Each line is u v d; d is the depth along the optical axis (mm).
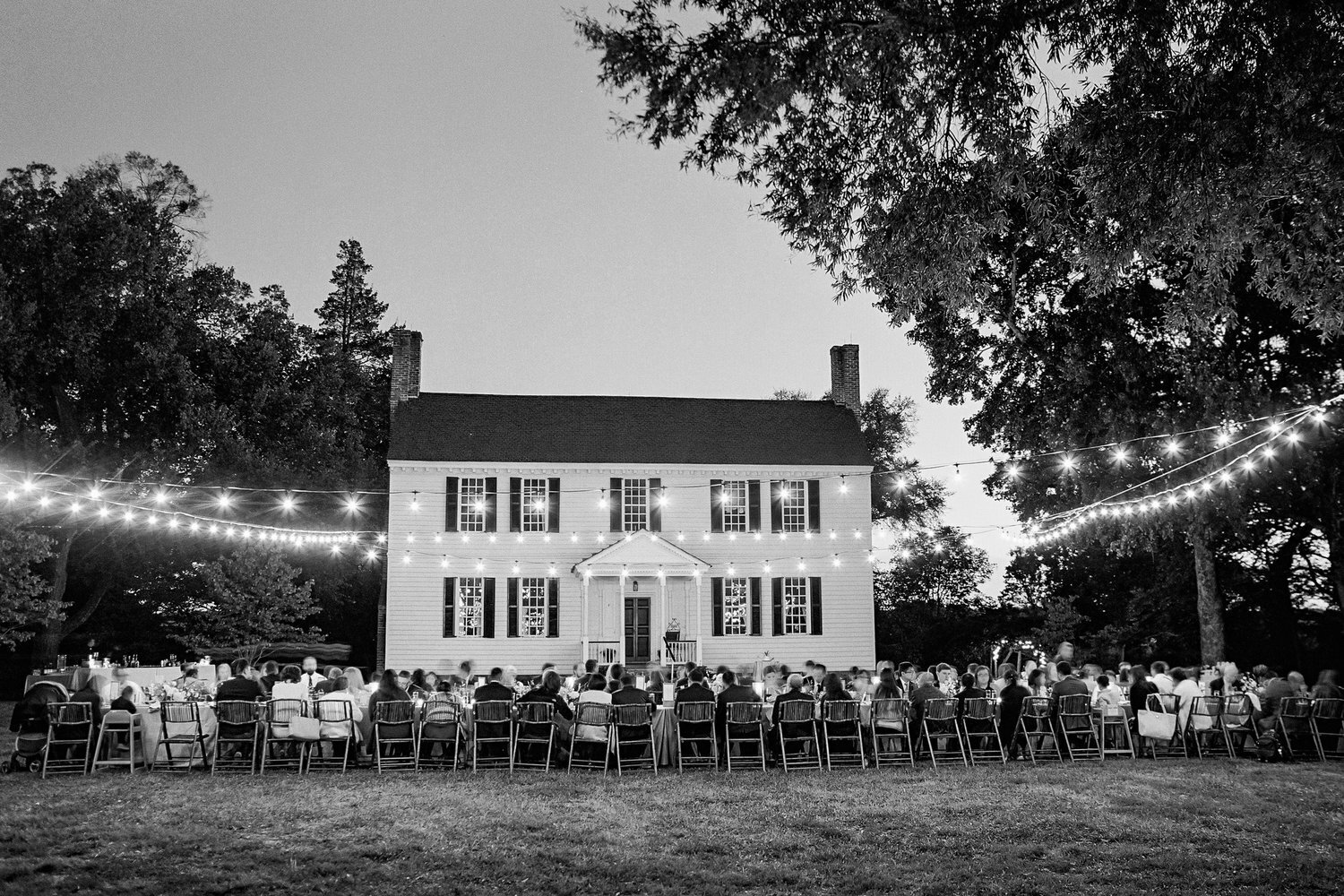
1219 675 20672
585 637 32656
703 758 15305
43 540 30094
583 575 32969
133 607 41875
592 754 15750
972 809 11555
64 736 14492
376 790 12641
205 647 33969
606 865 9078
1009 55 11094
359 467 43812
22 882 8336
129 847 9508
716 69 10367
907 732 15555
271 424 41344
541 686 15477
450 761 15477
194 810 11188
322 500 40406
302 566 40312
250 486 37625
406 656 32781
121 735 15375
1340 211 11695
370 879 8633
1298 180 11586
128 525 36062
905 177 11766
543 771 14625
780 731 15039
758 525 34719
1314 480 26531
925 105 11242
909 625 43375
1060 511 31531
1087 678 18625
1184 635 35969
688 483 34719
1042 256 25750
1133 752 16281
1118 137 11359
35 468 35688
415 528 33469
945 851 9688
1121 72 11141
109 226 35219
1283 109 10820
